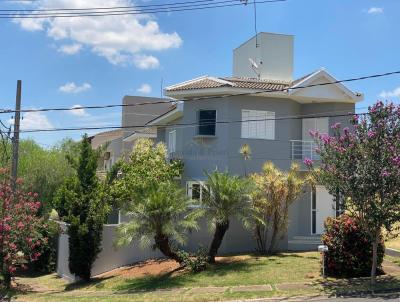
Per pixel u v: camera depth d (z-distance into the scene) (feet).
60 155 112.98
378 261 55.77
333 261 55.67
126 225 62.64
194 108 81.61
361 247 55.26
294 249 76.18
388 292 47.91
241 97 79.51
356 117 50.01
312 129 83.97
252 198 67.00
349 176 48.52
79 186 70.54
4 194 66.08
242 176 74.84
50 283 73.77
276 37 99.19
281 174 71.61
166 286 56.39
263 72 97.45
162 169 80.59
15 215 66.33
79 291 62.08
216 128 79.66
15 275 82.79
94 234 69.31
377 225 48.75
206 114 81.10
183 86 83.05
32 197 71.46
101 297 53.06
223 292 50.85
